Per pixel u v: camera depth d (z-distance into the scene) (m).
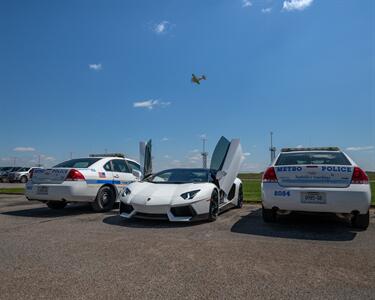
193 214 5.26
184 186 5.73
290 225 5.32
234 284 2.61
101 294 2.39
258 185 20.33
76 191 6.45
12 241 4.05
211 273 2.87
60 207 7.67
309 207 4.69
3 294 2.38
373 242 4.11
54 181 6.57
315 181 4.75
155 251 3.59
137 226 5.18
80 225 5.25
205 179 6.27
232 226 5.22
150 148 8.37
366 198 4.54
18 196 11.17
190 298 2.34
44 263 3.13
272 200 4.96
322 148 5.79
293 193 4.79
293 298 2.35
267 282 2.66
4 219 5.91
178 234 4.55
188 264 3.13
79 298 2.32
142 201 5.35
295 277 2.78
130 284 2.60
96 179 6.89
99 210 6.96
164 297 2.35
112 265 3.08
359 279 2.74
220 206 6.34
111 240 4.13
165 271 2.92
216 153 7.26
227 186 6.76
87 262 3.17
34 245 3.84
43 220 5.79
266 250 3.67
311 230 4.90
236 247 3.80
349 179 4.62
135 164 8.72
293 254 3.51
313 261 3.25
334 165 4.73
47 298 2.32
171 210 5.24
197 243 3.99
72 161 7.54
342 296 2.39
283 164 5.21
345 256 3.44
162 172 6.92
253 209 7.63
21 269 2.95
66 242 4.01
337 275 2.84
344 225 5.32
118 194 7.47
